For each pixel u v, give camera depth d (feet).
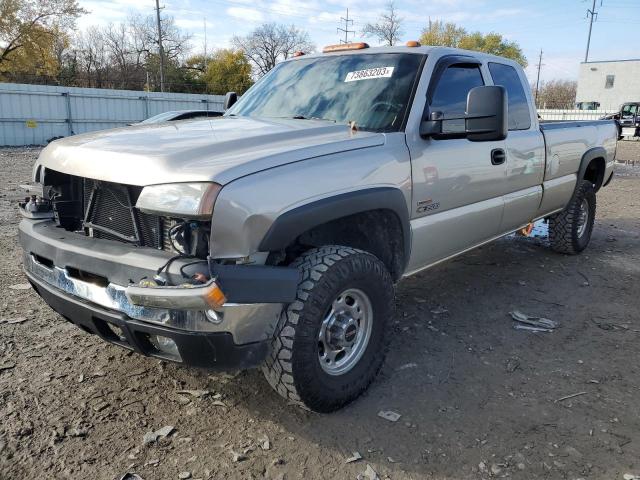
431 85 12.07
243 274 7.93
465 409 10.12
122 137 9.96
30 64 149.59
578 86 186.70
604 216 29.50
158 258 8.13
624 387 11.01
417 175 11.23
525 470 8.48
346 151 9.84
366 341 10.19
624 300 16.08
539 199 16.62
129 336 8.45
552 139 16.76
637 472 8.45
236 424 9.55
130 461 8.52
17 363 11.46
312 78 13.37
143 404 10.09
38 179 10.69
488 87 10.66
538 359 12.19
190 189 7.89
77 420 9.52
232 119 12.17
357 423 9.64
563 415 9.96
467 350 12.58
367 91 12.12
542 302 15.81
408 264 11.68
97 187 9.34
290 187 8.59
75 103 95.76
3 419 9.48
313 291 8.79
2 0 139.85
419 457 8.77
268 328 8.54
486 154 13.43
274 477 8.27
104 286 8.67
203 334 7.93
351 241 10.85
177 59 217.56
